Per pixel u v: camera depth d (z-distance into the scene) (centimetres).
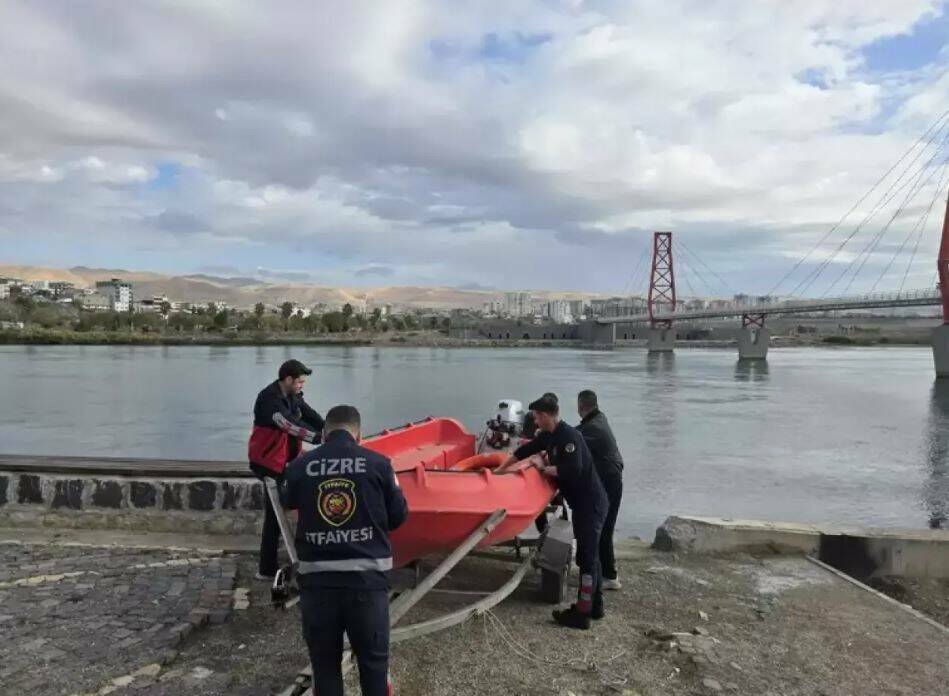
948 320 7975
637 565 723
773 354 17612
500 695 446
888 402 5191
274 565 615
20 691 425
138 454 2691
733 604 626
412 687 452
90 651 477
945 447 3075
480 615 561
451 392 5491
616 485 641
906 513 1922
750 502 2003
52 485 769
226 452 2755
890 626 589
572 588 651
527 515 584
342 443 375
